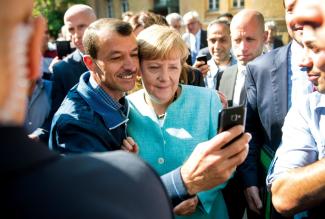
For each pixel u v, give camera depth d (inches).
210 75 165.0
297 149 65.1
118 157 31.0
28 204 23.2
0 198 23.1
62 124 70.9
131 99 82.3
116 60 76.8
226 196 92.3
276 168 66.2
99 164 28.4
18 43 23.5
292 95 93.8
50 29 613.3
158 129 77.4
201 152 53.8
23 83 24.0
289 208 58.9
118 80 77.8
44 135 126.0
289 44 97.4
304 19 50.0
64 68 145.9
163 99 77.3
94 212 23.7
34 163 24.7
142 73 78.7
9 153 23.5
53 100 142.6
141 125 78.6
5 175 23.4
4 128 23.5
